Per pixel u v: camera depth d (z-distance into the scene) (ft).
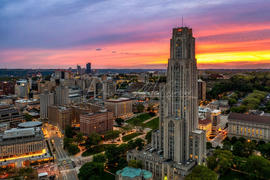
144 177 611.06
